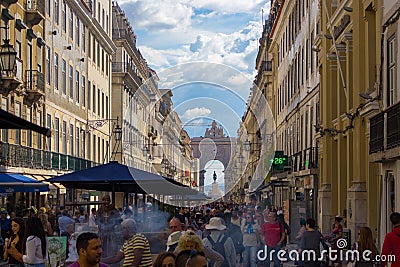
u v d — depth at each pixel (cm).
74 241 1183
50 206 2998
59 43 3562
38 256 960
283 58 4503
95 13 4684
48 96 3309
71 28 3891
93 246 641
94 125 4366
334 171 2525
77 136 4034
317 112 2902
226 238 1050
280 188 4156
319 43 2723
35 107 3052
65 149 3703
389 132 1454
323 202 2528
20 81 2634
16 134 2786
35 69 3066
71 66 3875
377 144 1569
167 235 1179
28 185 2116
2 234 1923
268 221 1551
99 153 4728
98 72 4778
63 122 3653
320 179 2759
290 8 4025
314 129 2959
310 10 3147
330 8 2539
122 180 1453
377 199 1820
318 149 2827
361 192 1877
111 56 5366
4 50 2462
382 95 1636
